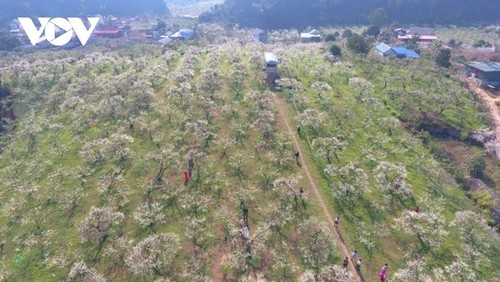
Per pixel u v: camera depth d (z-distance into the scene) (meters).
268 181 54.00
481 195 55.59
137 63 97.31
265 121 66.62
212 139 63.47
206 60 97.06
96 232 47.56
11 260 46.38
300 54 103.12
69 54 142.12
